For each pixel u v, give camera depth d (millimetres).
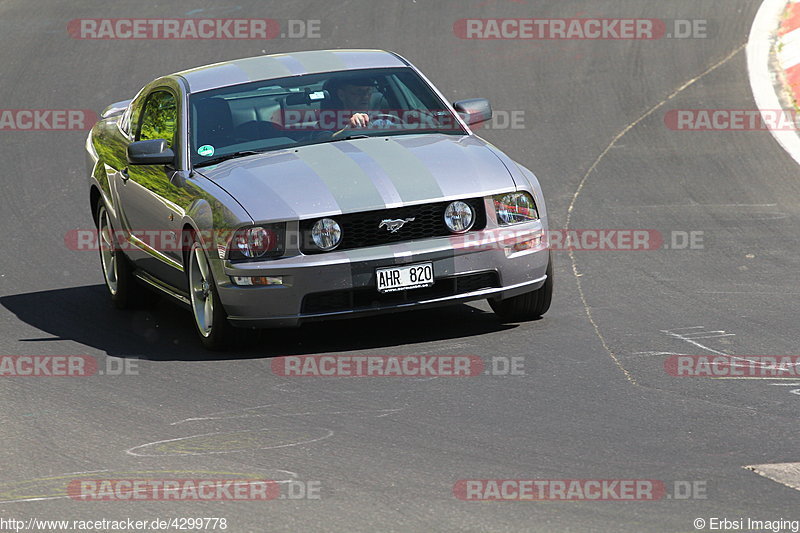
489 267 24250
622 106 47656
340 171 24438
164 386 22547
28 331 28016
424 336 25125
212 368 23672
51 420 20734
